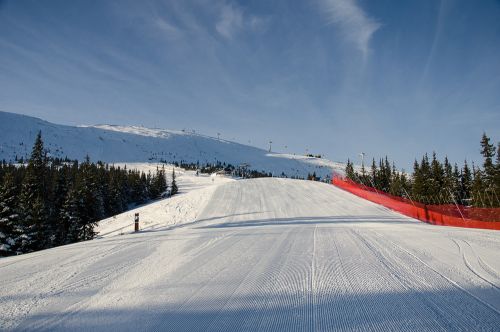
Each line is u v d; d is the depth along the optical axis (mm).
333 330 4422
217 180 129750
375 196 29406
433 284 6316
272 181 44969
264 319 4777
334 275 6980
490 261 8203
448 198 44656
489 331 4340
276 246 10367
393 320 4711
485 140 39312
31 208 31906
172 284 6465
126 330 4480
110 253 9531
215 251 9648
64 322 4762
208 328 4500
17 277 7133
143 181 95750
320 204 27797
